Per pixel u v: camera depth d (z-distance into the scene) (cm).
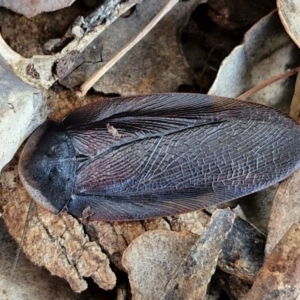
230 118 5
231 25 6
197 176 6
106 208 6
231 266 6
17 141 5
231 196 6
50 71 6
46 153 5
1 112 5
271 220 6
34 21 6
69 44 6
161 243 5
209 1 6
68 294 6
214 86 6
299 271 5
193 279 5
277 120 6
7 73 5
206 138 5
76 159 6
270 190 6
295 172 6
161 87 6
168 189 6
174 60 6
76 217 6
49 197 5
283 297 5
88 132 6
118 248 6
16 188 6
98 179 6
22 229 6
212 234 5
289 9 6
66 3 5
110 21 6
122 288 6
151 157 6
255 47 6
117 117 6
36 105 6
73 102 6
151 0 6
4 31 6
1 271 6
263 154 6
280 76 6
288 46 6
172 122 5
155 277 5
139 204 6
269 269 5
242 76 6
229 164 6
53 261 6
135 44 6
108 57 6
